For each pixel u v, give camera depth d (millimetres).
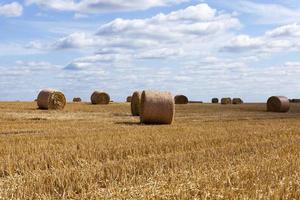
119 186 9188
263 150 15172
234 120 32125
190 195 8109
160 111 27844
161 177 9828
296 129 23469
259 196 8086
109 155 14172
